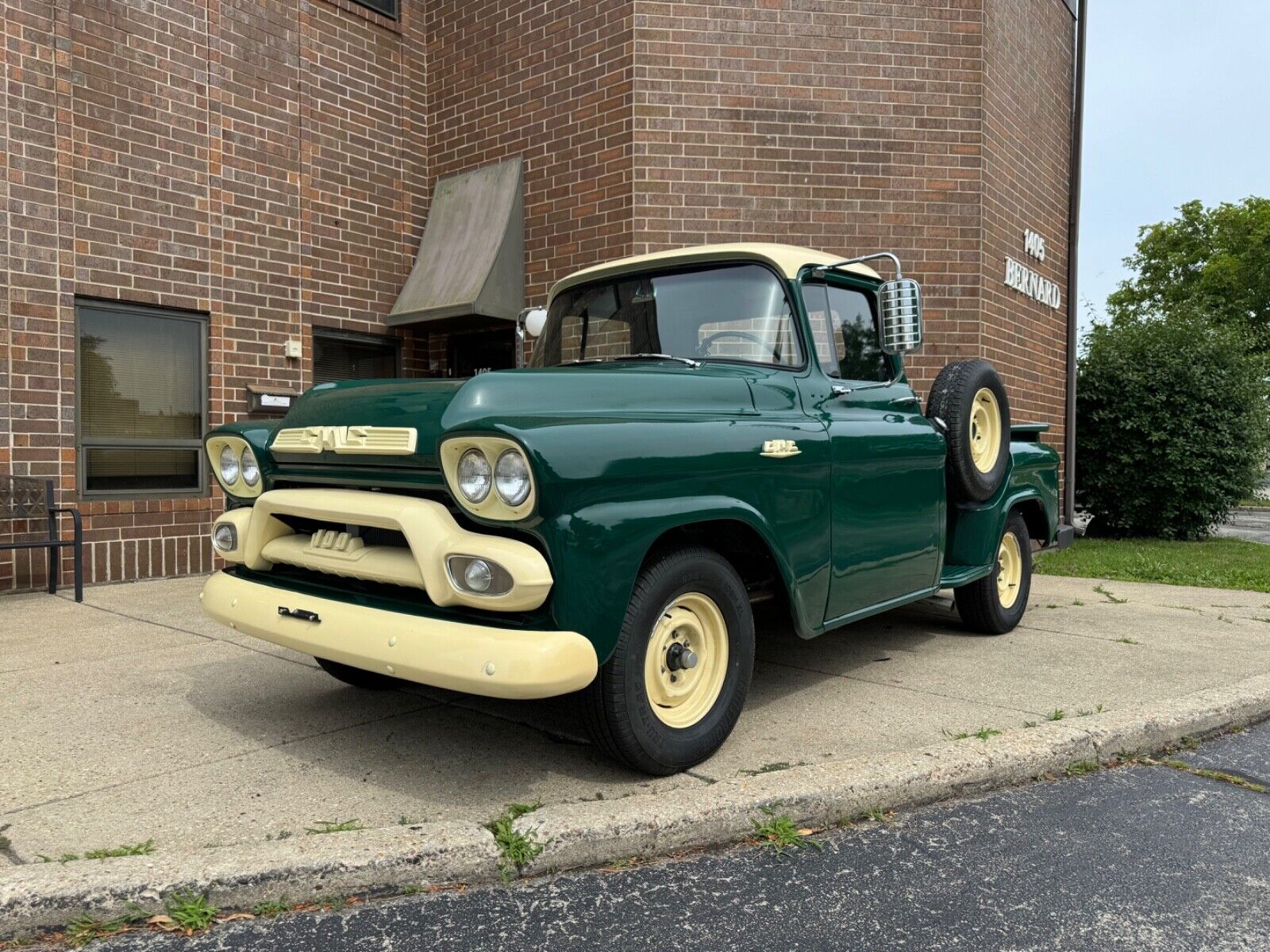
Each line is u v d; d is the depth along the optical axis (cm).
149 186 752
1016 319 962
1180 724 375
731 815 282
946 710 398
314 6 873
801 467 365
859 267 456
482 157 941
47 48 693
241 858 248
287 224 850
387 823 282
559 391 310
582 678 273
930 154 862
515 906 245
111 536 728
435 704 409
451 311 868
